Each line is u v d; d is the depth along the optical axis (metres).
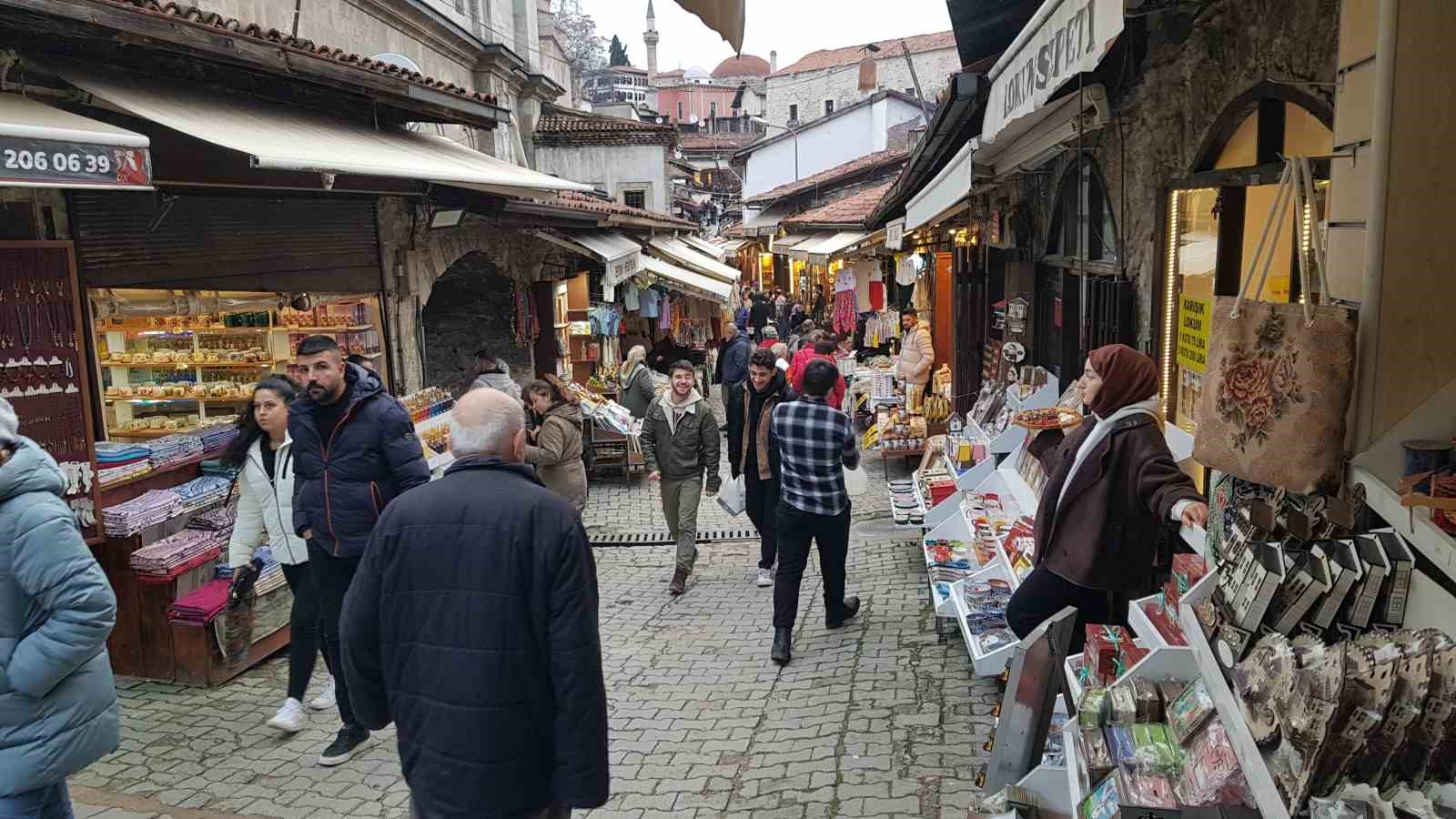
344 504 4.73
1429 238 2.19
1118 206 5.51
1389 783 1.73
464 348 13.75
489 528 2.77
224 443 6.71
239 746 5.04
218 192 6.59
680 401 7.96
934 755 4.62
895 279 21.50
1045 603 3.93
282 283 7.54
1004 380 8.60
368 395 4.83
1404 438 2.20
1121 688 2.96
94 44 5.11
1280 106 3.66
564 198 14.14
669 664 6.23
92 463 5.46
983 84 5.20
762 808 4.27
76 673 3.23
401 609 2.82
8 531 3.07
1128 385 3.67
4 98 4.55
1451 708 1.68
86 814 4.30
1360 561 1.97
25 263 5.15
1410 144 2.19
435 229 10.13
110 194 5.72
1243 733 1.98
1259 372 2.33
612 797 4.46
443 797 2.76
